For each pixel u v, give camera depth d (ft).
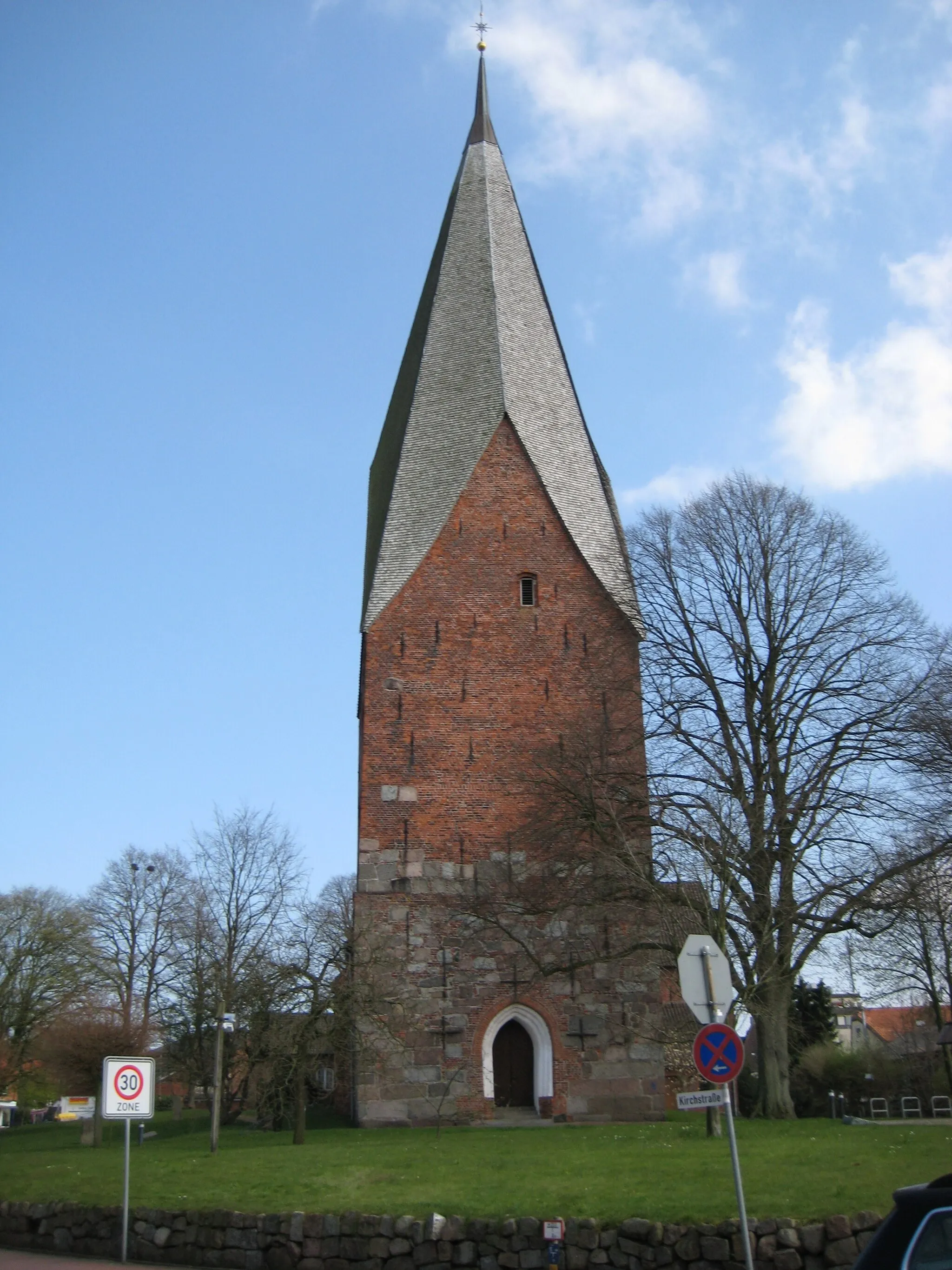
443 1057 115.03
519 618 132.16
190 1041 163.63
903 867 101.55
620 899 109.60
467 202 157.89
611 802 111.24
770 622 118.73
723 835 101.45
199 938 165.27
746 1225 46.01
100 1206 71.41
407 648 129.70
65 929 211.41
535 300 152.87
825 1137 82.48
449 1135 100.68
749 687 117.60
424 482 138.10
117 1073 67.46
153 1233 67.62
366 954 114.01
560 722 127.95
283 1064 110.22
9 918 212.64
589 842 113.91
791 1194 58.90
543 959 117.70
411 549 134.41
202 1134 141.90
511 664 129.80
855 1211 54.44
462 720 127.24
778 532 122.01
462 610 131.95
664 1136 91.45
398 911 118.93
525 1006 117.08
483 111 166.30
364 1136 104.42
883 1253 31.63
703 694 118.62
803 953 106.52
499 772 125.29
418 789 123.95
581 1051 116.16
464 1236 59.47
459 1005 116.37
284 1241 63.16
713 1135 89.76
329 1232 62.18
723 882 98.68
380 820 122.62
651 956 118.11
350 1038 108.58
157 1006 191.62
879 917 107.96
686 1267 54.95
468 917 119.03
